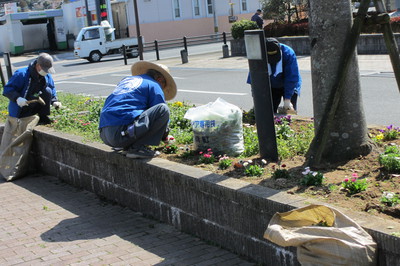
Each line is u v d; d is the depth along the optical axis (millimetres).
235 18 41438
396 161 4633
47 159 7977
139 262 4645
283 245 3648
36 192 7238
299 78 7793
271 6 28188
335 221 3639
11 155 8000
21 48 44406
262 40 5152
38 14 44094
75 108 9859
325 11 5082
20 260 4891
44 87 8203
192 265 4496
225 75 18359
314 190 4387
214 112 5855
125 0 40094
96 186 6781
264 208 4211
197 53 29578
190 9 42719
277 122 7172
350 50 4836
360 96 5246
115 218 5891
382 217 3738
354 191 4242
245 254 4539
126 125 5672
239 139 5961
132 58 31578
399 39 18828
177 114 8109
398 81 4941
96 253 4922
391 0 27562
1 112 10328
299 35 23938
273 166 5090
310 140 5926
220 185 4637
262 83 5305
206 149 5902
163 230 5383
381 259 3434
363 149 5207
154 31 41094
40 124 8539
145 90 5824
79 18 43406
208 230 4930
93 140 6984
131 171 5953
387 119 9555
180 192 5211
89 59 31281
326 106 4969
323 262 3484
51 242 5305
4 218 6191
